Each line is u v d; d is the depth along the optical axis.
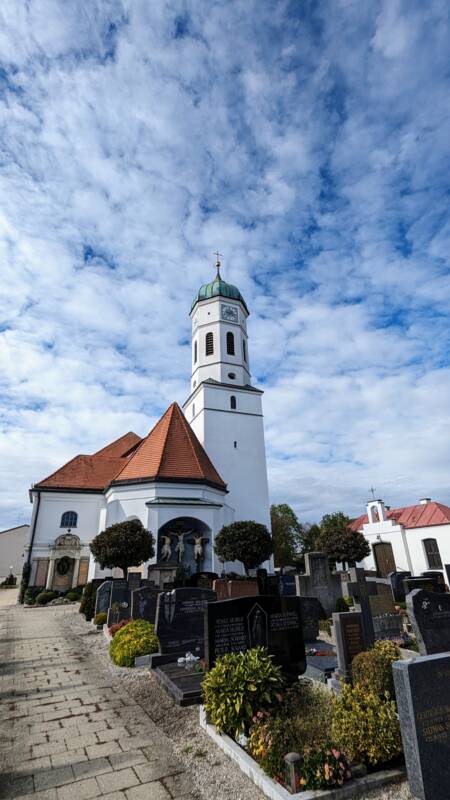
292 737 4.79
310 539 55.53
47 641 13.02
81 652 11.41
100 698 7.58
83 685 8.38
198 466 26.73
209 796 4.41
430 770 4.21
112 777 4.81
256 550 22.05
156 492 24.64
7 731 6.13
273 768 4.54
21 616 19.80
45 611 21.83
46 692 7.95
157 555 22.84
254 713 5.51
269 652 7.04
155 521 23.19
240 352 36.47
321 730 4.91
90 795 4.46
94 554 20.64
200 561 23.59
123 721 6.45
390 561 32.84
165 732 6.01
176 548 23.70
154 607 12.99
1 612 21.86
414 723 4.30
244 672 5.80
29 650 11.70
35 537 29.45
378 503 34.38
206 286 39.06
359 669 5.93
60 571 28.94
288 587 20.70
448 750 4.38
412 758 4.29
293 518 57.41
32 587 27.61
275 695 5.63
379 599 13.15
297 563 53.06
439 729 4.40
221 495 27.81
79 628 15.59
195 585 19.94
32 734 6.01
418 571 31.20
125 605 14.52
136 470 26.50
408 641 10.81
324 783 4.27
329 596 15.76
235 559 22.45
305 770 4.33
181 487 25.22
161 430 29.11
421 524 31.92
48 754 5.39
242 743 5.32
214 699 5.79
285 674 7.00
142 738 5.83
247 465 32.47
